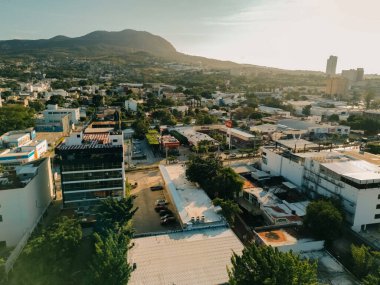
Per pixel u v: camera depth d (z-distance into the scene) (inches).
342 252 2753.4
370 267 2297.0
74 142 3531.0
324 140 6983.3
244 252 1894.7
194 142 6087.6
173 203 3358.8
